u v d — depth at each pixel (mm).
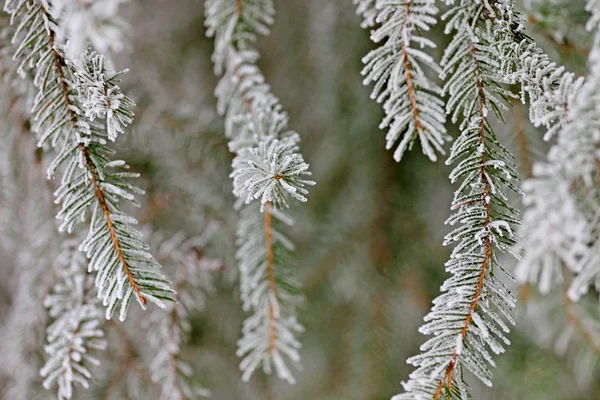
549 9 705
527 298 810
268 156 595
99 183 604
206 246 776
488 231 583
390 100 591
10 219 775
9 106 692
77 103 600
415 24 592
